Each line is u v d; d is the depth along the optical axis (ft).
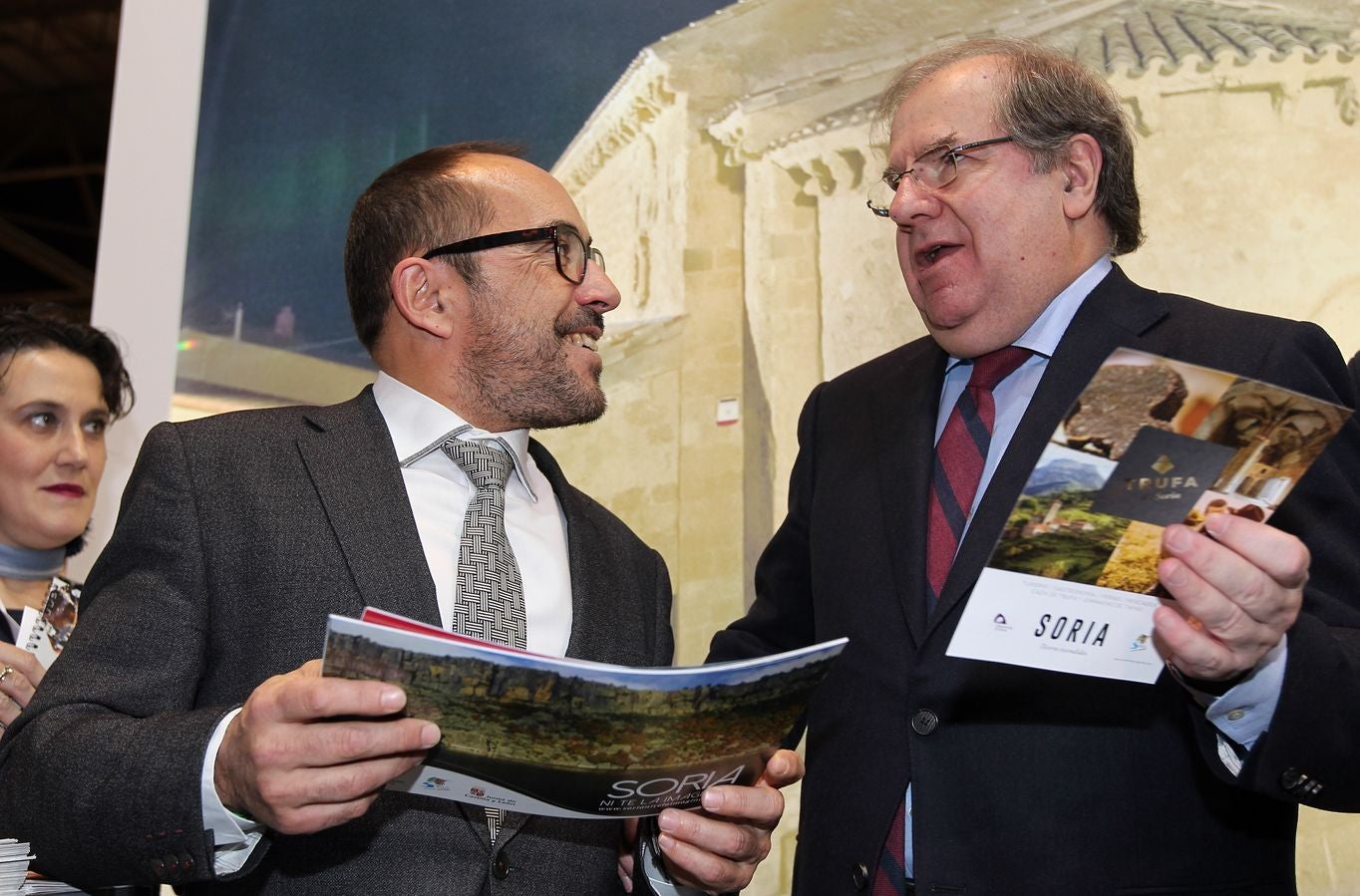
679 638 9.67
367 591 4.35
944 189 4.98
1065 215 4.99
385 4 11.55
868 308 9.60
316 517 4.50
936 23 9.66
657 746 3.59
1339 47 8.66
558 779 3.65
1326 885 7.82
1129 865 4.16
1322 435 3.33
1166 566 3.38
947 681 4.48
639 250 10.43
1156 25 9.17
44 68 20.56
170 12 11.96
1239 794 4.30
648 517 9.98
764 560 5.92
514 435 5.11
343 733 3.33
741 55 10.30
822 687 4.96
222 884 4.20
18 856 3.92
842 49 9.96
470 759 3.56
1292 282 8.57
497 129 11.00
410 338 5.10
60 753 3.92
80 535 7.67
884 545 4.96
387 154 11.25
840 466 5.43
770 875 9.12
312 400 11.05
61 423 7.18
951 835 4.33
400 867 4.13
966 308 4.95
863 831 4.54
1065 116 4.93
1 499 7.04
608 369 10.36
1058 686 4.42
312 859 4.12
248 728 3.45
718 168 10.26
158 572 4.37
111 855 3.83
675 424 10.07
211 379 11.26
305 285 11.23
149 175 11.73
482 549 4.62
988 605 3.49
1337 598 4.24
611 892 4.70
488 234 5.07
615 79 10.66
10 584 7.11
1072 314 4.99
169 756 3.78
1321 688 3.74
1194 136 8.93
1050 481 3.28
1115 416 3.20
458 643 3.27
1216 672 3.53
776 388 9.80
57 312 7.55
